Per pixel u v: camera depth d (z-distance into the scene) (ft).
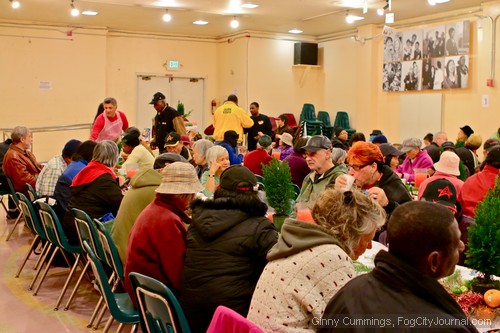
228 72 43.29
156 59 42.55
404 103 36.01
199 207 8.96
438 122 33.68
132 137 19.47
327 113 42.06
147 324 7.93
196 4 31.45
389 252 5.04
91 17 36.24
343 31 40.50
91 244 13.10
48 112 39.04
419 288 4.80
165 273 9.57
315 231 6.70
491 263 7.67
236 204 8.72
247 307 8.41
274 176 11.00
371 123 38.29
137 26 39.99
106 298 9.75
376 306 4.84
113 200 14.78
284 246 6.75
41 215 15.35
